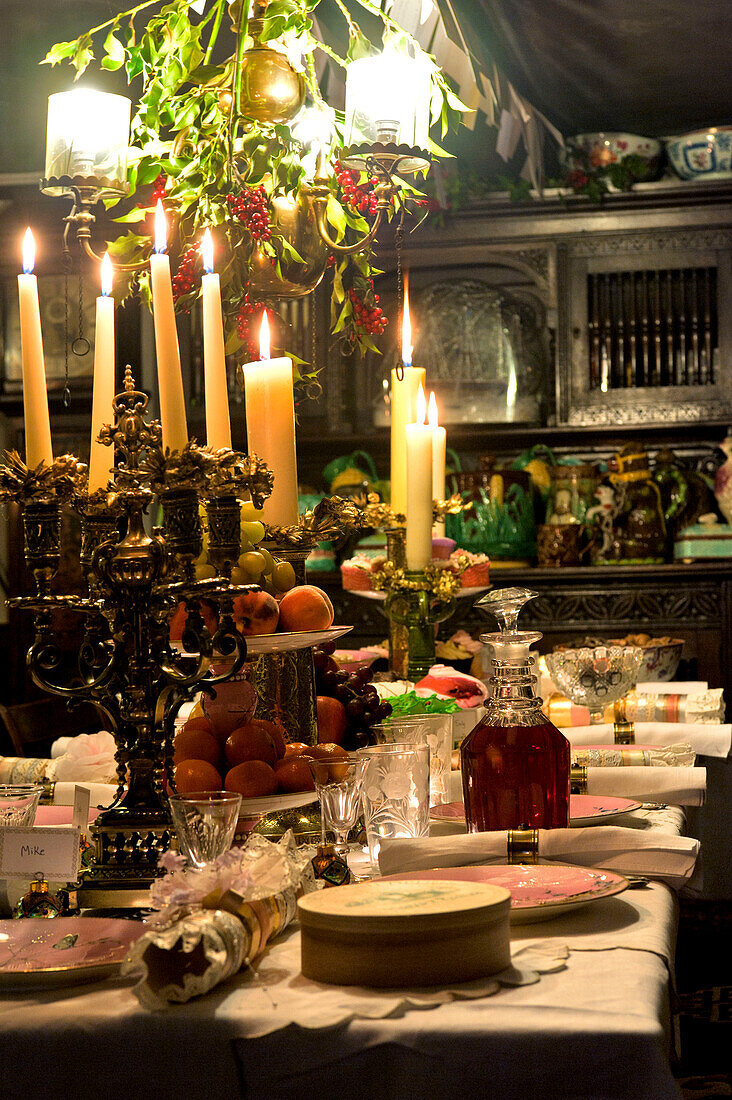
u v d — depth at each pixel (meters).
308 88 1.62
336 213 1.51
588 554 3.82
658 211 3.84
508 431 3.92
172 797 0.88
